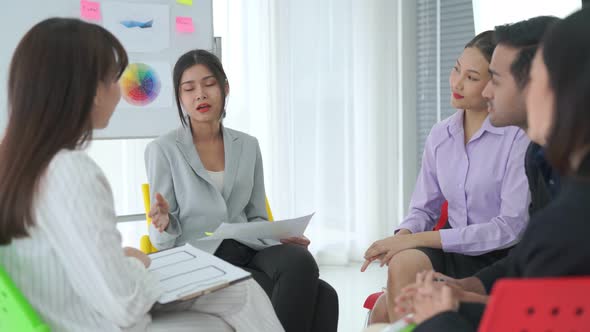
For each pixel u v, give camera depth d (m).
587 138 0.74
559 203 0.79
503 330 0.73
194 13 2.79
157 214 1.96
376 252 1.73
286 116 3.73
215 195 2.13
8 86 1.23
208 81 2.13
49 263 1.19
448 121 1.95
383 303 1.69
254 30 3.66
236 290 1.53
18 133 1.19
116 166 3.47
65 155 1.17
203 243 2.02
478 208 1.85
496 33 1.54
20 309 1.07
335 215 3.89
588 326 0.74
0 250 1.19
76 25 1.23
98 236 1.16
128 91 2.63
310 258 2.01
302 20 3.74
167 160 2.14
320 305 2.11
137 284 1.24
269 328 1.61
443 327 0.94
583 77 0.73
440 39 3.78
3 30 2.40
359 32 3.85
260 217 2.26
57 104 1.19
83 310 1.23
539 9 3.08
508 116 1.49
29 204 1.16
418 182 2.04
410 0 3.90
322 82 3.81
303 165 3.83
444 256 1.77
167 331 1.35
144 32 2.65
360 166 3.94
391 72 3.89
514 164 1.74
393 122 3.93
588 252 0.74
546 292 0.71
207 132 2.21
